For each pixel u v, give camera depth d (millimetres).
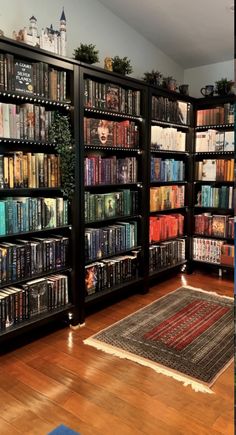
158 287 3705
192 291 3564
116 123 3080
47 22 2805
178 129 4035
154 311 3074
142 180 3398
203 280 3930
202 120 3959
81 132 2664
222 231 3982
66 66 2514
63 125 2549
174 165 3869
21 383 2068
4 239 2602
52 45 2473
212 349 2457
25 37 2342
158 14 3268
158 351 2426
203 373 2186
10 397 1945
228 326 2793
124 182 3242
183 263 4074
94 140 2877
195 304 3223
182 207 4062
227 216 3980
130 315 2998
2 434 1685
